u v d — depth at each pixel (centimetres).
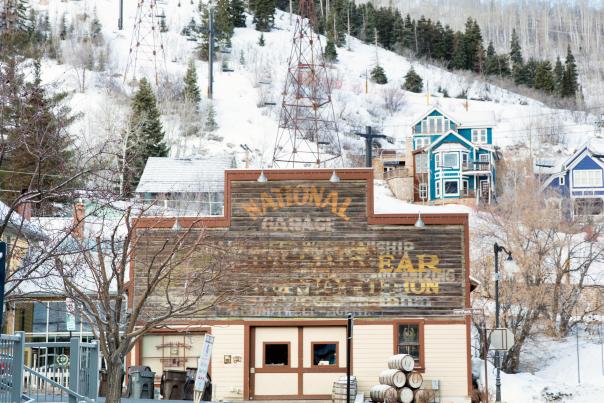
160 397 4444
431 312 4684
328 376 4678
